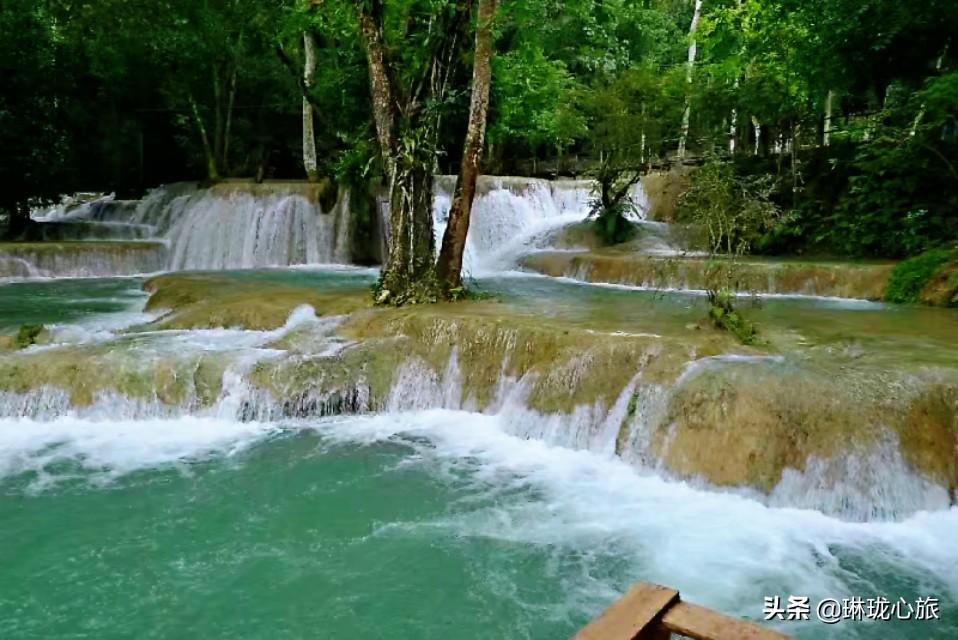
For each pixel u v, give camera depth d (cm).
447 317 860
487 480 634
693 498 590
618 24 2367
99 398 759
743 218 958
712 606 448
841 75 1406
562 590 469
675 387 644
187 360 789
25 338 877
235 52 2055
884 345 734
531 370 763
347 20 1308
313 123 2152
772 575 480
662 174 1831
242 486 619
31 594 462
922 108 1249
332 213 1734
